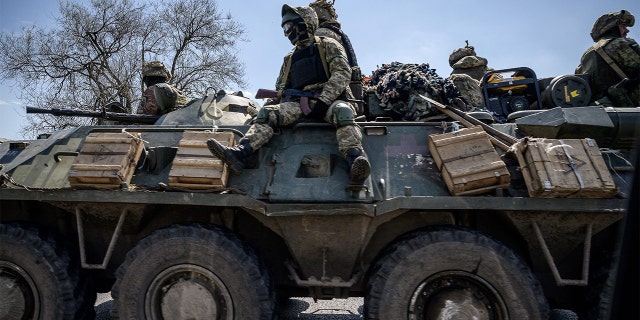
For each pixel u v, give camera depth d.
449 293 3.70
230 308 3.79
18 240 4.05
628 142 3.99
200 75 24.27
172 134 4.49
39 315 4.05
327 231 3.88
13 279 4.09
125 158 3.99
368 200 3.77
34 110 5.69
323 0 5.25
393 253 3.71
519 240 4.02
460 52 7.61
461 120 4.23
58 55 21.84
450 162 3.79
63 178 4.30
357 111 4.73
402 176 3.94
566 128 3.97
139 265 3.87
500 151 4.04
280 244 4.33
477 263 3.61
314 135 4.22
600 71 5.28
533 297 3.55
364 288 4.18
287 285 4.40
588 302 3.86
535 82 5.40
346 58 4.39
